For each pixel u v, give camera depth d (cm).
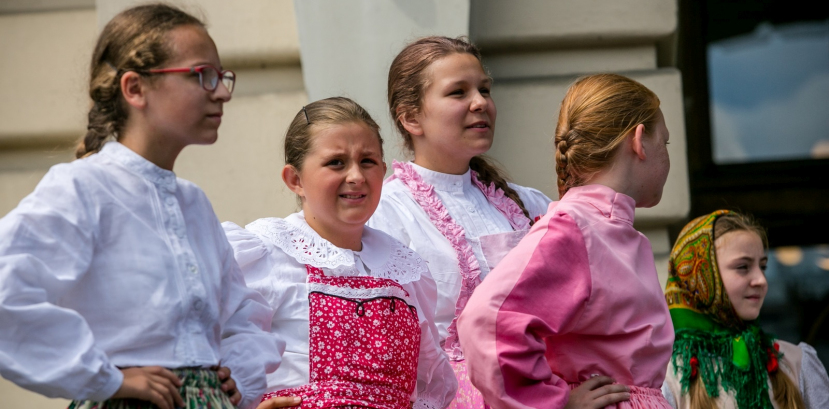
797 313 1002
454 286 570
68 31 862
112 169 387
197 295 388
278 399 456
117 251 377
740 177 1026
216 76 402
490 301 428
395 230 579
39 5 877
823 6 1029
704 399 607
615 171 471
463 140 599
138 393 357
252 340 425
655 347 444
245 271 482
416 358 502
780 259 1014
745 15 1038
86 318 372
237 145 805
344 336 479
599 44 848
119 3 777
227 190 801
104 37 404
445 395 522
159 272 380
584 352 446
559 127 495
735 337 628
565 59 850
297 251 495
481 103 598
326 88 783
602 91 480
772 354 638
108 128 399
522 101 825
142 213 386
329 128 504
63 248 363
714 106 1041
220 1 823
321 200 498
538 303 431
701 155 1034
